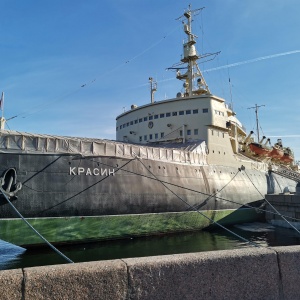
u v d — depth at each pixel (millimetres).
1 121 16109
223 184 25672
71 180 16062
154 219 19391
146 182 19094
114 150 18156
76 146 16781
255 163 34312
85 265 3400
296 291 3998
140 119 32500
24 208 14641
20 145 15141
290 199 27344
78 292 3229
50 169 15586
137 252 16109
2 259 14680
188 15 35094
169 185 20438
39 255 15219
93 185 16719
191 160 23188
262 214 30297
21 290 3045
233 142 35562
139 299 3422
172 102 30516
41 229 15180
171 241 19156
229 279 3760
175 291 3551
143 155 19625
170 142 28938
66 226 15891
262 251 4055
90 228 16734
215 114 29031
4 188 14227
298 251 4156
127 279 3416
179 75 37531
